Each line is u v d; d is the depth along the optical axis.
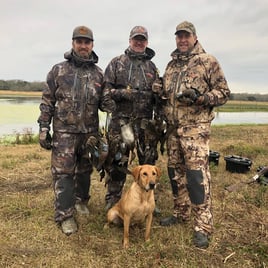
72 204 2.54
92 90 2.51
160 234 2.45
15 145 6.23
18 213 2.77
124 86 2.65
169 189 3.48
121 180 2.87
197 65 2.29
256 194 3.31
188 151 2.33
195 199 2.33
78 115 2.48
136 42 2.62
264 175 3.80
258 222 2.70
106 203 2.93
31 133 7.38
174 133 2.46
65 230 2.45
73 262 2.07
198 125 2.32
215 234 2.48
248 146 6.02
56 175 2.51
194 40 2.33
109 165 2.59
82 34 2.41
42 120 2.51
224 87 2.30
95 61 2.54
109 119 2.73
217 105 2.30
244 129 9.84
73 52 2.48
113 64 2.69
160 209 2.97
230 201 3.17
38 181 3.69
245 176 4.08
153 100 2.69
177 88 2.35
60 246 2.26
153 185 2.18
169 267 2.04
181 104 2.33
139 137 2.65
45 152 5.37
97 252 2.20
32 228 2.50
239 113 24.67
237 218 2.78
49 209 2.87
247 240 2.40
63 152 2.48
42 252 2.18
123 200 2.39
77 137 2.53
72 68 2.48
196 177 2.31
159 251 2.21
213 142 6.95
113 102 2.59
